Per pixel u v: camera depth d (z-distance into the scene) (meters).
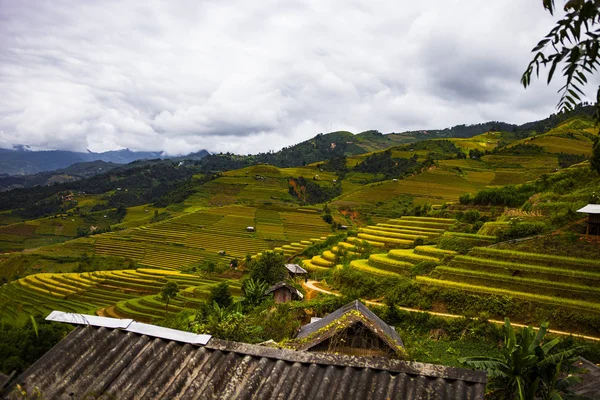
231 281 76.56
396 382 8.62
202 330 25.12
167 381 8.78
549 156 139.75
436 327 34.66
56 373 8.78
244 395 8.45
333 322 22.11
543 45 4.44
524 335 19.14
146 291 80.19
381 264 50.34
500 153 151.38
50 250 116.31
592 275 36.97
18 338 26.08
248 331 24.94
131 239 126.00
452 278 41.94
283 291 47.09
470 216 65.38
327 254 71.94
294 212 149.75
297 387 8.63
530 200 59.50
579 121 169.00
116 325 10.04
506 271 41.00
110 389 8.45
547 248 42.72
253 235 127.00
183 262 106.94
